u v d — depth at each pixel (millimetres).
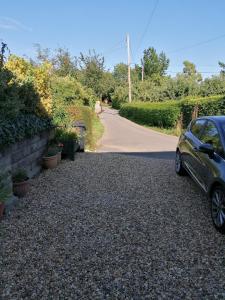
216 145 5211
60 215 4957
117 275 3389
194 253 3855
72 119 11688
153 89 41062
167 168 8242
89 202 5566
